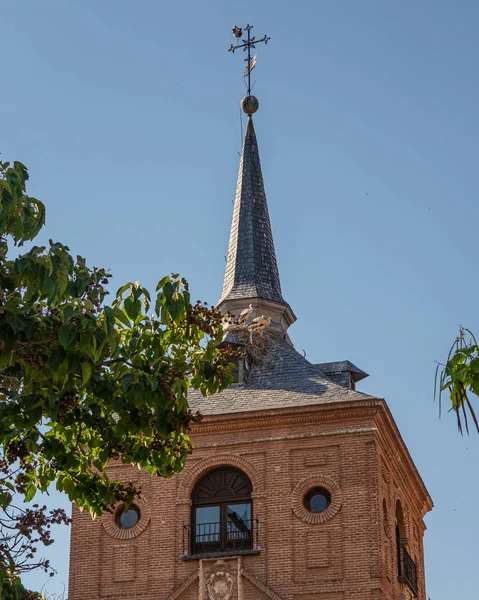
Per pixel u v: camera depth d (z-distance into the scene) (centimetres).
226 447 4291
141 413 2489
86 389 2438
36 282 2184
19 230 2238
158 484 4297
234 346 4625
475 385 1622
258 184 5516
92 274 2342
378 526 4069
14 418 2345
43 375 2291
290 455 4231
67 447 2670
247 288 5122
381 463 4284
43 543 2270
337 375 4769
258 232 5341
